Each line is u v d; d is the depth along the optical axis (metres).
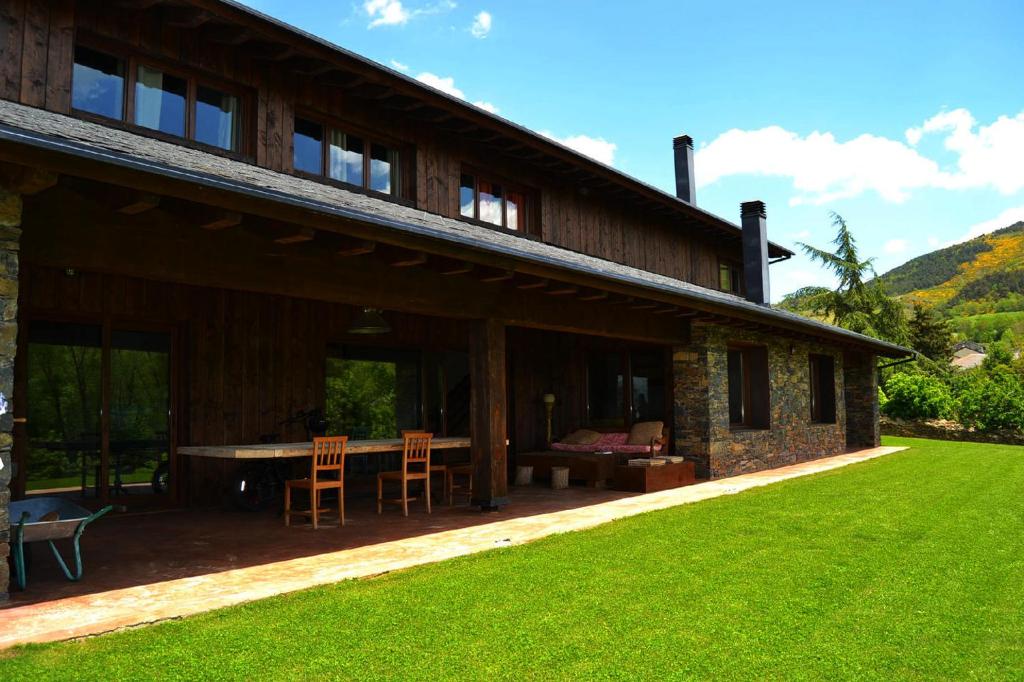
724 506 8.84
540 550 6.27
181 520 8.00
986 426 23.50
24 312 7.77
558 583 5.17
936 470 13.02
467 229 10.02
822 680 3.51
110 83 7.56
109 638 3.93
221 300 9.43
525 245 10.92
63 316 8.12
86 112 7.17
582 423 14.32
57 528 5.02
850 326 33.59
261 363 9.80
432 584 5.10
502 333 8.61
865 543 6.64
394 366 11.73
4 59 6.59
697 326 12.12
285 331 10.10
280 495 9.55
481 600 4.74
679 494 10.11
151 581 5.16
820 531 7.21
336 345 10.90
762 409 13.87
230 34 8.10
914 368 32.88
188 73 8.16
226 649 3.80
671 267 16.16
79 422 8.27
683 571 5.55
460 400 12.78
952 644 4.02
